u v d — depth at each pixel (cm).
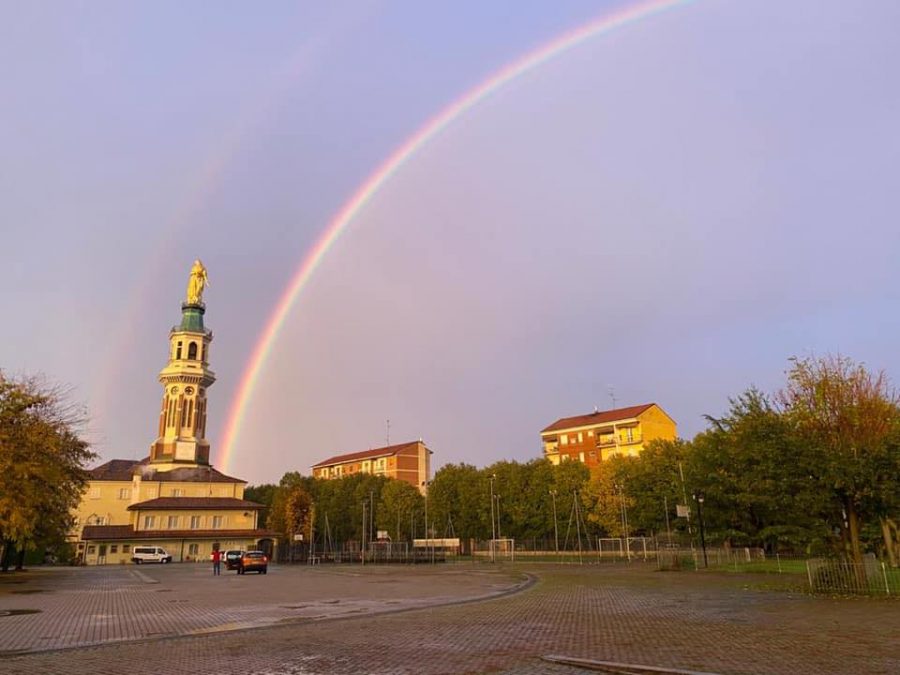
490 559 6869
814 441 2391
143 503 9162
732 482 4300
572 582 3350
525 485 8381
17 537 3966
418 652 1260
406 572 4866
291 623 1777
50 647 1388
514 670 1073
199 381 11144
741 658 1128
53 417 4703
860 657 1118
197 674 1079
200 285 11781
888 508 2391
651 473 6881
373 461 14188
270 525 11462
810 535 3372
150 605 2364
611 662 1111
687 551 4638
